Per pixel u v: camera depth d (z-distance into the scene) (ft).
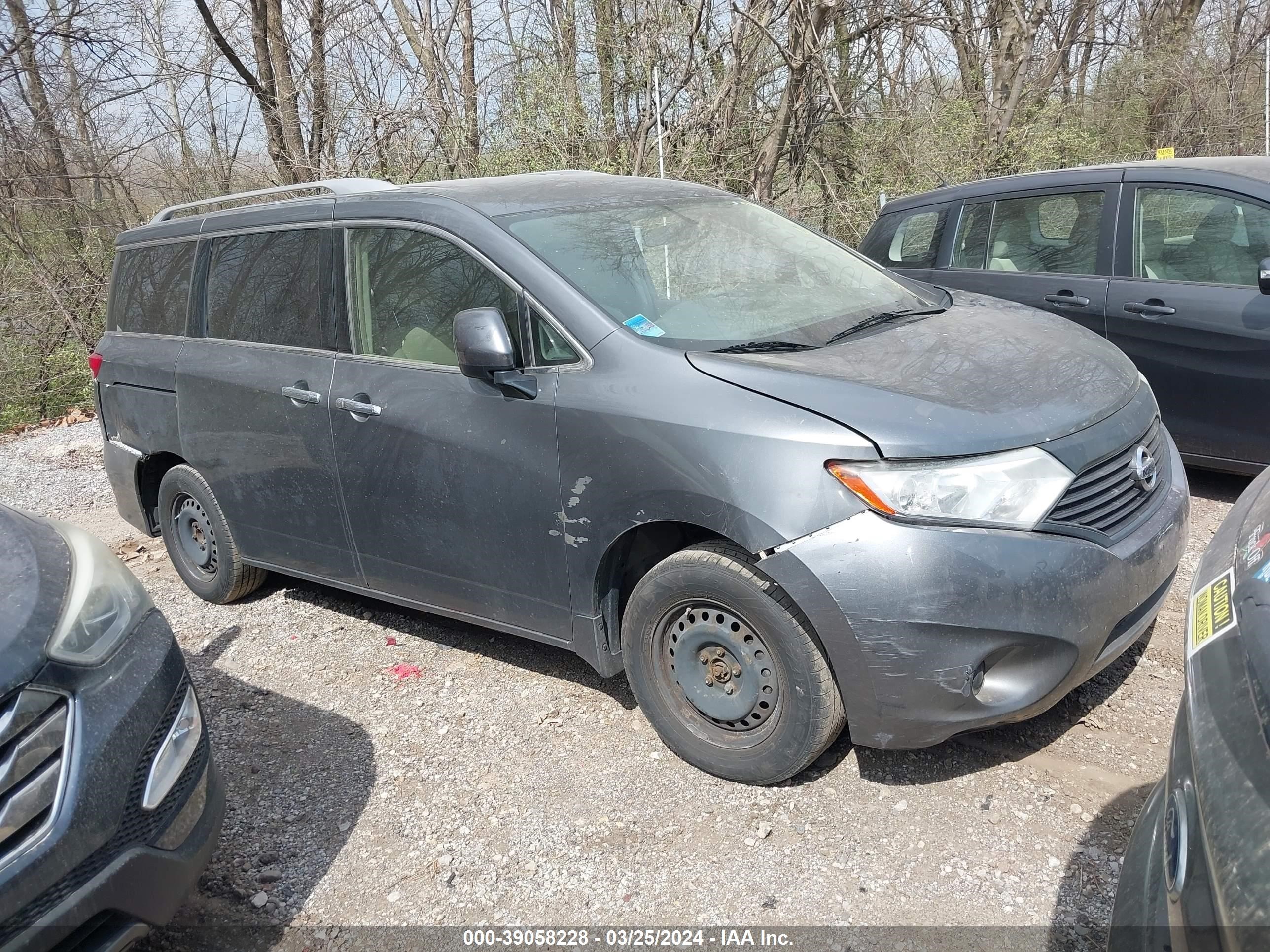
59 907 6.83
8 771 6.79
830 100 40.42
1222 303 15.85
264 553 14.39
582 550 10.21
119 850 7.32
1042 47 48.47
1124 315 17.11
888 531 8.41
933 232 20.72
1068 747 10.07
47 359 35.50
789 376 9.25
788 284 11.89
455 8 41.83
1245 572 5.23
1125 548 8.92
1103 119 50.90
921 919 8.09
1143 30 54.65
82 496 23.77
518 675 12.64
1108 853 8.60
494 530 10.96
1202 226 16.44
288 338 13.19
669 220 12.33
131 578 8.96
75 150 39.09
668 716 10.24
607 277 10.74
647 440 9.47
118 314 16.62
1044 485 8.55
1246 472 16.20
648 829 9.50
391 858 9.51
